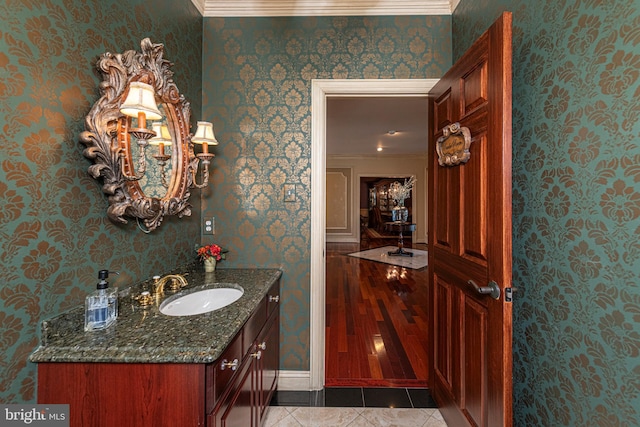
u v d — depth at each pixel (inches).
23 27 33.4
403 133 218.2
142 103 42.9
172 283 60.6
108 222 47.0
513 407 49.9
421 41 77.8
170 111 61.7
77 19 40.9
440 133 68.5
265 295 60.7
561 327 38.7
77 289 41.0
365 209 475.5
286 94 78.9
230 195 80.0
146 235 57.2
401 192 290.0
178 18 67.9
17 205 32.9
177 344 36.3
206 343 36.6
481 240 50.1
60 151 38.3
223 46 79.5
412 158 337.4
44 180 36.1
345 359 92.9
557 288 39.4
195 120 75.8
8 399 32.2
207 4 78.4
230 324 42.2
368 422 66.1
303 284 79.2
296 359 79.2
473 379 53.2
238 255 80.2
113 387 35.1
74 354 34.8
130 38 52.2
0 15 31.0
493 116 46.1
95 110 42.6
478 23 63.2
